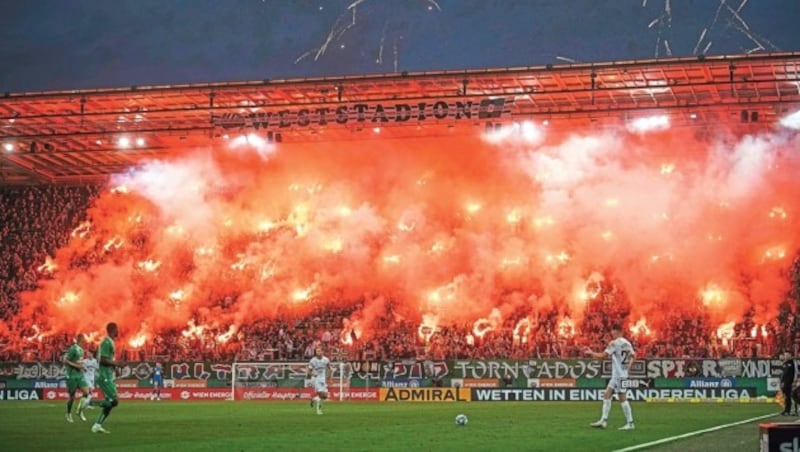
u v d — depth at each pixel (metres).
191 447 18.30
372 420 27.61
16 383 51.12
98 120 53.47
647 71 45.88
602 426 23.25
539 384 46.00
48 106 51.09
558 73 45.94
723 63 44.06
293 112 51.38
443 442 19.16
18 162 61.47
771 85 47.62
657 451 16.88
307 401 46.50
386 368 48.09
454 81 47.66
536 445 18.45
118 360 55.44
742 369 43.84
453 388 46.94
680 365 44.53
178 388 50.22
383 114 49.34
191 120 53.72
